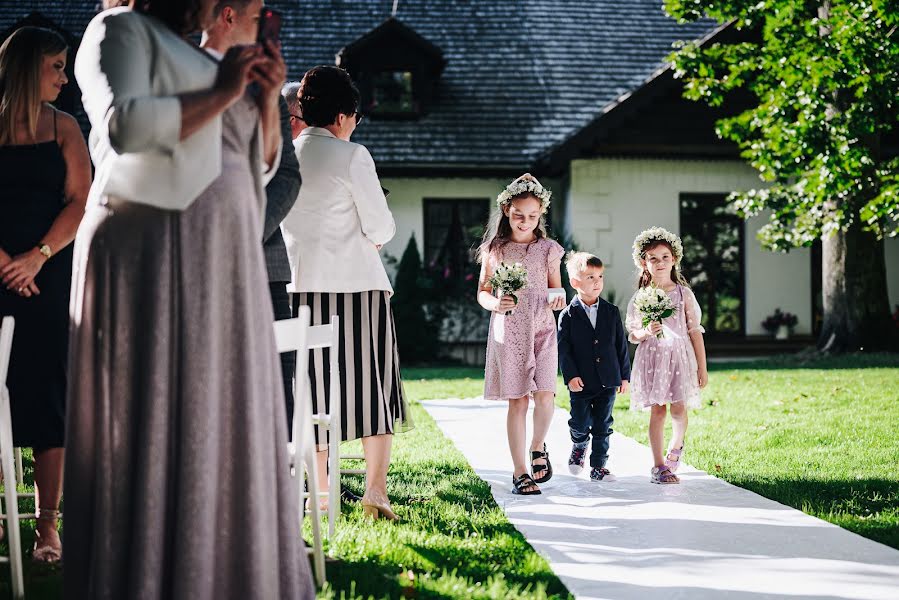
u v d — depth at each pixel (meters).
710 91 15.03
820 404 9.48
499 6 22.86
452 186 19.89
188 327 2.88
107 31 2.92
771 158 14.52
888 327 15.80
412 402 10.98
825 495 5.41
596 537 4.59
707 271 19.62
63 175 4.32
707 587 3.74
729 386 11.52
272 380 3.04
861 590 3.69
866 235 15.75
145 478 2.82
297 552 3.10
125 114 2.76
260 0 3.41
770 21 14.19
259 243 3.08
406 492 5.66
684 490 5.72
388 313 4.99
